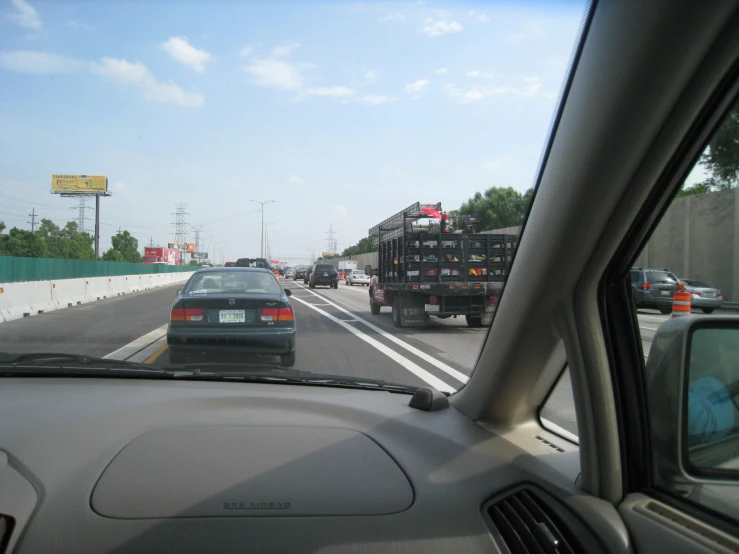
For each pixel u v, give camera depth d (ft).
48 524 6.07
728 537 5.11
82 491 6.76
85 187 308.19
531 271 7.13
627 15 5.38
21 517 6.18
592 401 6.32
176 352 26.22
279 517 6.35
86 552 5.68
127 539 5.87
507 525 6.29
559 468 7.16
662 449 6.09
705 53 5.03
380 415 9.91
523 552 5.90
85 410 9.70
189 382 12.03
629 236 6.14
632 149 5.70
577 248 6.35
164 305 70.38
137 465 7.56
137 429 8.93
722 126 5.35
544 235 6.77
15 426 8.76
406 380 25.46
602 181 5.98
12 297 52.80
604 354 6.33
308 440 8.71
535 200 6.97
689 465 5.84
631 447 6.26
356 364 29.53
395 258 50.65
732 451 5.64
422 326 47.52
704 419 5.81
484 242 46.65
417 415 9.80
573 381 6.52
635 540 5.54
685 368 5.90
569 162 6.29
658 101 5.39
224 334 26.03
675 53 5.13
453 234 46.24
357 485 7.15
